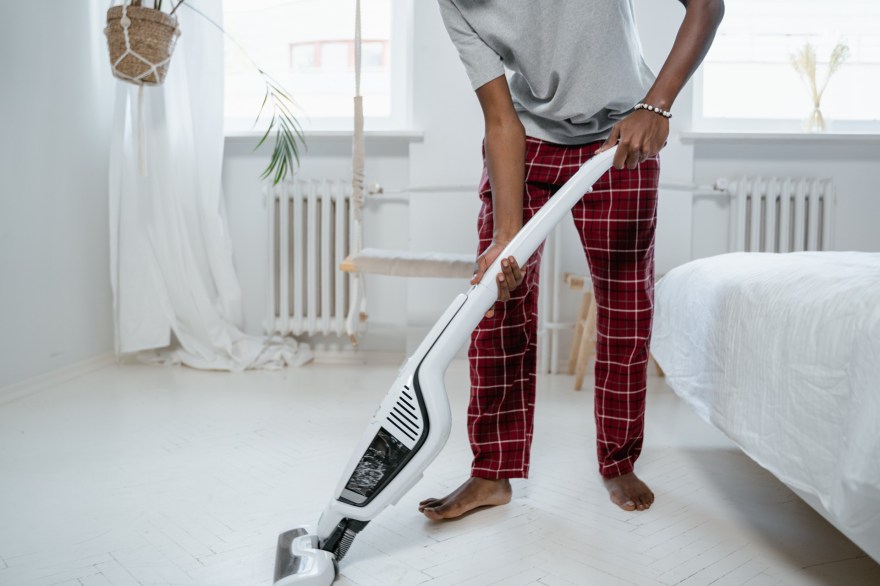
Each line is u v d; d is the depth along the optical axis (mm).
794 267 1236
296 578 1018
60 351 2643
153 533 1261
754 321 1220
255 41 3215
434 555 1169
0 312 2287
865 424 803
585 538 1238
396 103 3170
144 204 2865
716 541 1229
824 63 3051
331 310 3123
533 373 1420
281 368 2898
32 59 2484
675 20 2877
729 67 3080
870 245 2967
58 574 1103
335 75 3197
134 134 2828
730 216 2957
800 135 2863
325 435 1911
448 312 1073
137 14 2260
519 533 1260
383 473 1050
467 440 1865
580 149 1341
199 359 2902
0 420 2061
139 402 2293
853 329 890
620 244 1352
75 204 2764
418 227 3023
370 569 1117
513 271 1074
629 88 1263
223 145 2975
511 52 1259
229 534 1254
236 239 3160
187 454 1737
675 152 2914
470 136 2986
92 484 1521
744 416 1221
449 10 1278
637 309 1382
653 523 1311
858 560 1154
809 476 961
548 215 1089
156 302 2883
